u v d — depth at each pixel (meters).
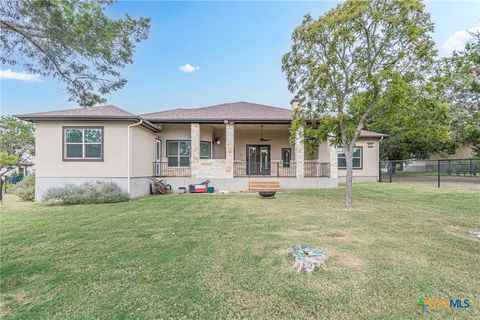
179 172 13.58
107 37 4.75
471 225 5.32
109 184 9.44
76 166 10.03
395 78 6.24
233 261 3.56
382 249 3.94
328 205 7.89
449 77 6.95
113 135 10.16
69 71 5.40
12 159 17.62
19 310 2.52
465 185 12.85
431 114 6.98
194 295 2.71
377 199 8.91
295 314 2.37
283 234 4.81
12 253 4.02
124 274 3.23
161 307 2.51
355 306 2.47
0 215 6.88
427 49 6.47
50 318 2.38
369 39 6.97
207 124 13.16
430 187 12.10
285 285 2.88
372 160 16.09
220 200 9.12
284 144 15.62
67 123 10.05
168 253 3.92
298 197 9.66
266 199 9.23
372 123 8.19
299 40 7.78
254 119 12.31
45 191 9.45
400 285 2.84
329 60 7.19
